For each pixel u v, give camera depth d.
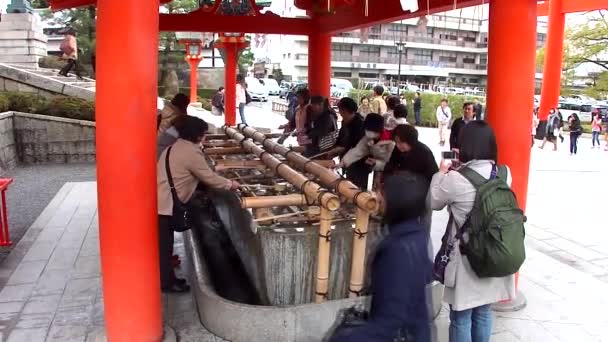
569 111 29.17
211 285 4.09
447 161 3.22
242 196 4.31
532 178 10.89
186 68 32.22
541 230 6.84
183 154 4.38
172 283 4.57
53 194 8.48
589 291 4.65
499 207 2.80
